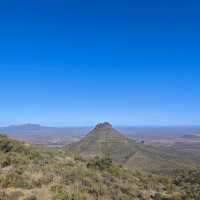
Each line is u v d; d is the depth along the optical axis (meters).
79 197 18.61
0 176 19.98
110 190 22.58
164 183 34.25
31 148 31.75
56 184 20.30
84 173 24.97
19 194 17.42
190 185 35.34
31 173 22.02
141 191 26.97
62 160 30.17
